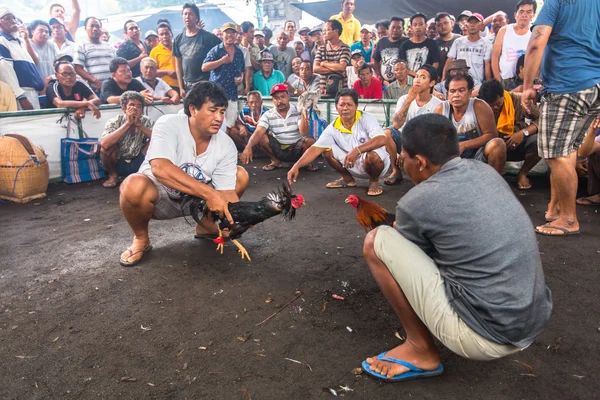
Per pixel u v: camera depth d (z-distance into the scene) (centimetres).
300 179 555
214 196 261
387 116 624
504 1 956
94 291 276
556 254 310
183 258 321
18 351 218
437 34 750
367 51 820
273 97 573
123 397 186
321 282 282
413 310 182
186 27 679
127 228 390
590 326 226
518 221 160
